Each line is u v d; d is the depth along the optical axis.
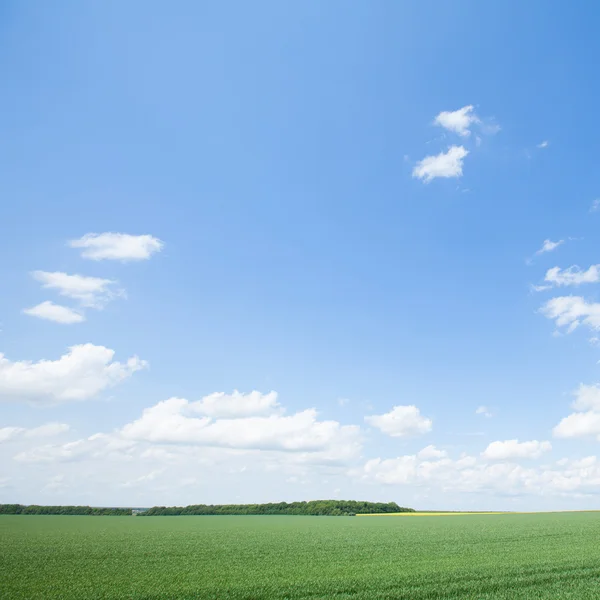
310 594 19.25
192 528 68.56
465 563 27.42
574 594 19.00
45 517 111.56
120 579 22.89
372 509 150.25
